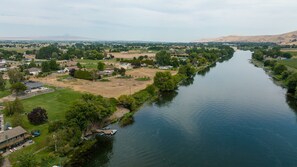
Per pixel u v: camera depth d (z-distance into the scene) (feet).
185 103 462.60
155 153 279.90
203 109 425.69
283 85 611.06
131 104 419.13
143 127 350.64
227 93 533.96
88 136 318.24
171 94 531.09
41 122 341.00
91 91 527.81
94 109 320.50
